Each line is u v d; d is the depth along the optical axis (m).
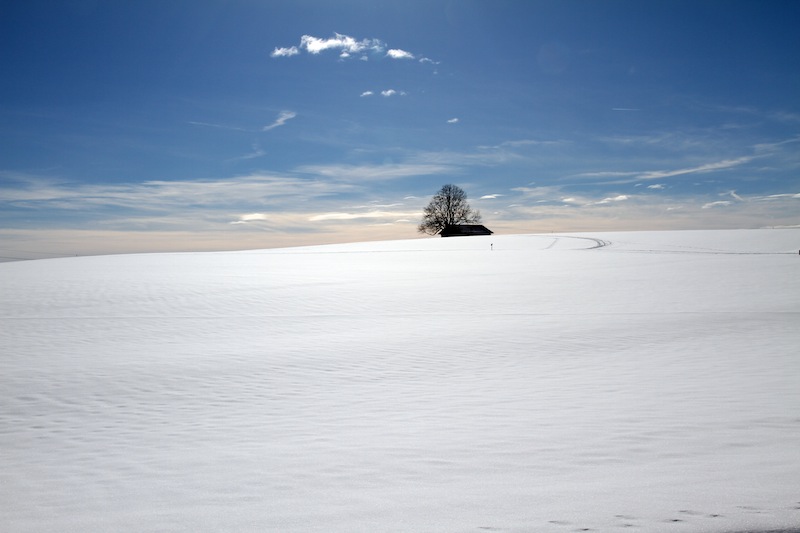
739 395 6.34
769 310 15.33
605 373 8.10
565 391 6.95
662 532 2.93
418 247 56.81
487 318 15.28
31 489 3.98
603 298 19.25
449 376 8.30
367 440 4.99
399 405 6.48
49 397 7.30
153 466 4.45
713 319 13.84
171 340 12.46
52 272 31.88
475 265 35.03
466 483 3.79
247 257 46.50
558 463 4.17
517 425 5.34
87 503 3.67
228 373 8.82
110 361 9.96
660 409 5.80
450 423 5.52
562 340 11.41
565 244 53.50
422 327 13.84
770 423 5.10
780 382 7.04
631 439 4.74
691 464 4.03
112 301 19.62
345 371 8.88
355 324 14.66
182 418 6.15
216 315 16.59
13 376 8.67
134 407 6.72
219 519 3.32
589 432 5.00
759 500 3.31
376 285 24.48
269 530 3.14
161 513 3.45
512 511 3.28
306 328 14.10
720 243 48.28
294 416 6.11
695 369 8.16
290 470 4.20
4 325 14.70
